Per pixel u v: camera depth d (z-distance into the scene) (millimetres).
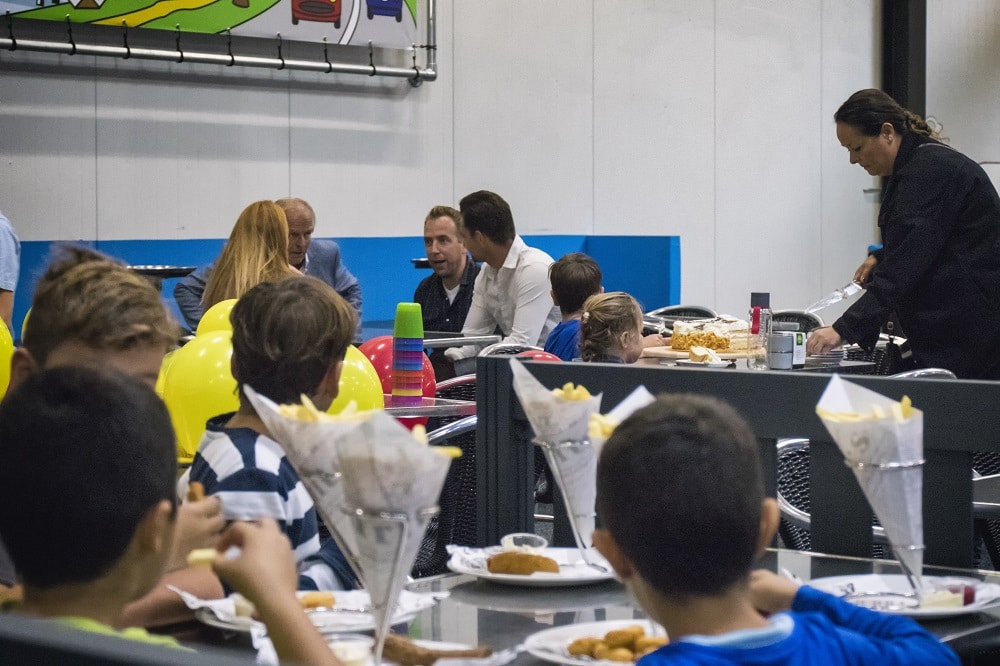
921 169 4273
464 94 9477
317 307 2033
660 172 10656
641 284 9773
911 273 4273
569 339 4938
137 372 1819
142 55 7754
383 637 1382
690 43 10797
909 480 1620
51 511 1148
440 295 6934
